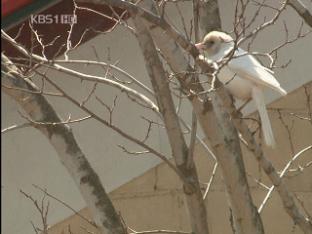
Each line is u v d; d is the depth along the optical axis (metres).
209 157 13.52
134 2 8.80
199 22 10.62
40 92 8.65
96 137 13.62
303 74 13.50
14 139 13.72
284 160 13.74
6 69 8.91
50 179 13.60
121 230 8.82
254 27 13.32
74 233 13.45
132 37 13.40
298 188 13.73
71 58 13.48
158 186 13.55
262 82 9.75
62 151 8.91
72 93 13.58
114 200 13.55
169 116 9.09
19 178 13.69
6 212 13.66
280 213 13.60
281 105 13.62
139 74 13.40
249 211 8.90
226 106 8.62
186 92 8.76
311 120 11.95
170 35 8.01
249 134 8.91
